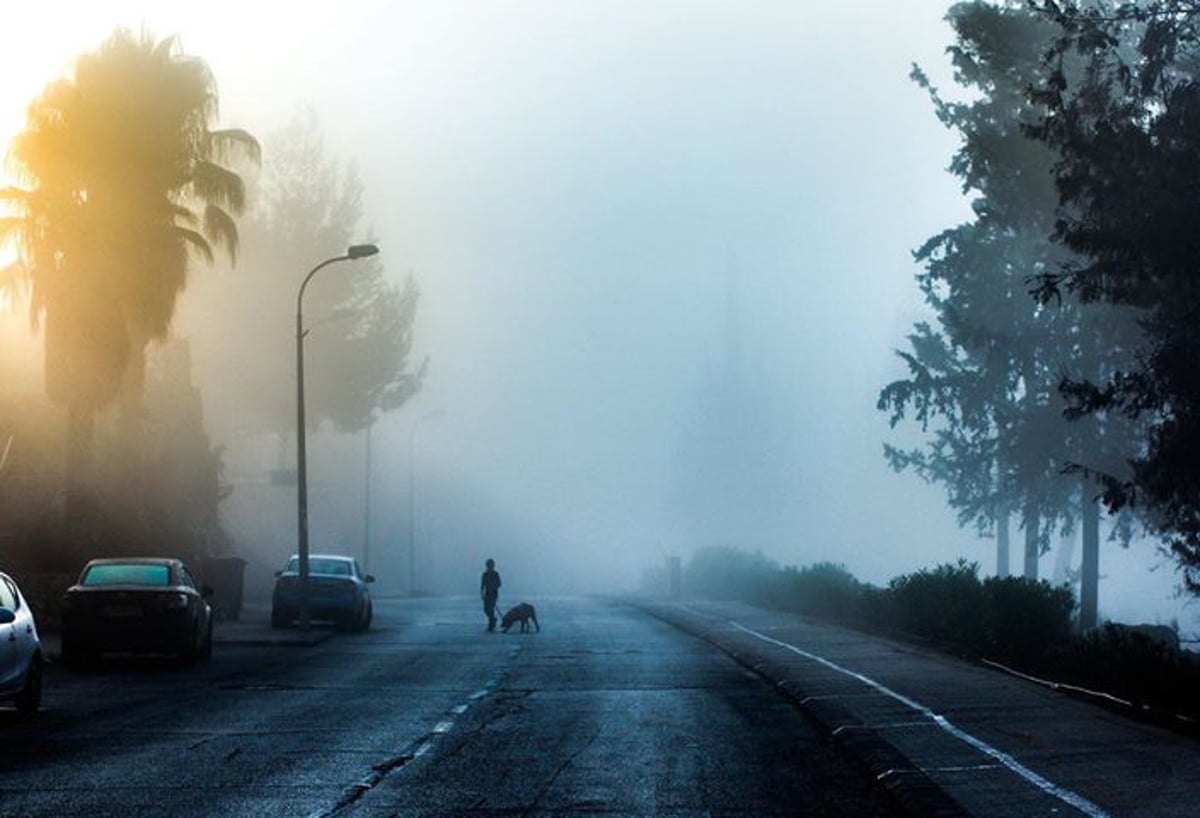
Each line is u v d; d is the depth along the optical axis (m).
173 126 52.50
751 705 26.12
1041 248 57.12
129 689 29.67
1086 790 15.47
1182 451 30.23
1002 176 54.44
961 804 14.76
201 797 16.42
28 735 22.05
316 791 16.84
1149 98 31.52
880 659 34.53
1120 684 26.75
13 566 49.94
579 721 23.72
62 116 51.22
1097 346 58.03
